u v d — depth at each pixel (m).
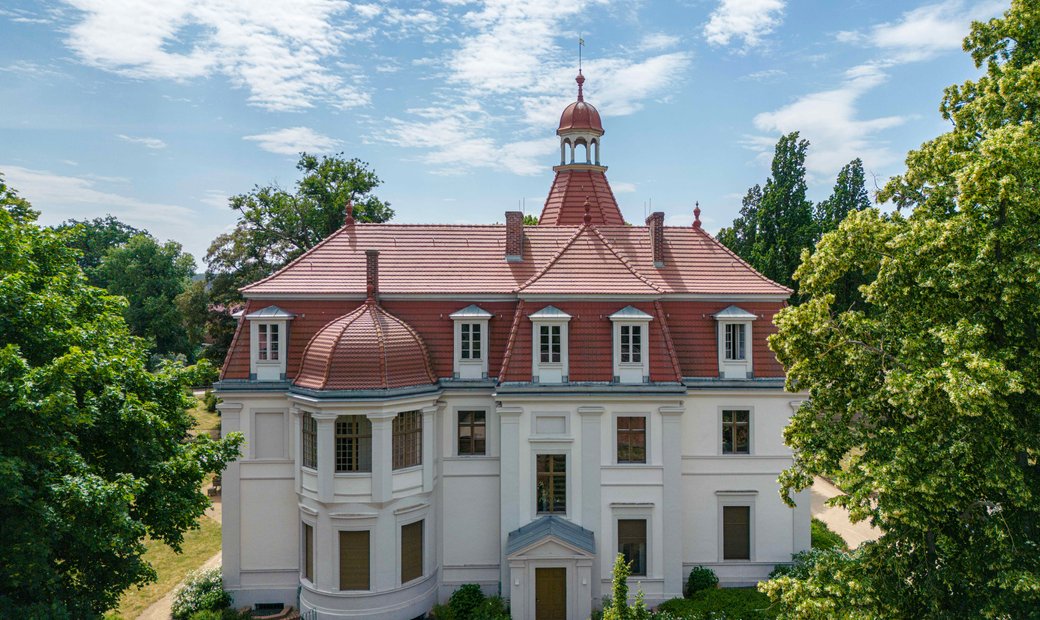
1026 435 13.77
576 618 23.66
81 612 15.93
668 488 25.11
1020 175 13.47
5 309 16.33
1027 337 14.19
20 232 18.44
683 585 26.05
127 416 16.27
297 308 26.77
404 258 28.56
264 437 25.92
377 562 23.89
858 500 14.78
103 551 16.52
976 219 14.39
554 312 25.45
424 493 24.86
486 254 29.05
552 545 23.61
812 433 17.25
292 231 50.16
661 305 27.53
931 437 14.72
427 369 25.48
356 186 53.25
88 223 109.62
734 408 26.55
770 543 26.48
